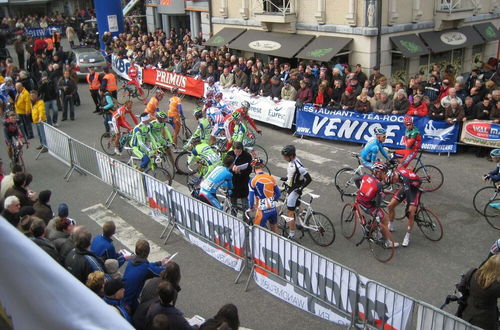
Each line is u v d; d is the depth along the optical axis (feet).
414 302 16.43
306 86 44.75
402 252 25.70
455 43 52.65
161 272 17.66
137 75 67.56
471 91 38.52
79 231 19.63
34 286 4.94
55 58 65.41
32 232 19.16
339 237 27.48
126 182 31.40
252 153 34.83
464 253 25.31
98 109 56.13
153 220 30.48
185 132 44.52
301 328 20.16
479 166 36.24
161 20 94.02
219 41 63.46
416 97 39.40
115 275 19.31
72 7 134.72
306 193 33.17
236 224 23.03
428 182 32.73
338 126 42.75
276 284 21.97
